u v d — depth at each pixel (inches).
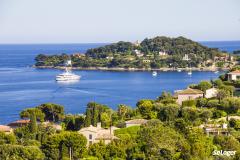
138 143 7834.6
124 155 7731.3
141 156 7470.5
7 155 7568.9
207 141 7785.4
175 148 7623.0
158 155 7381.9
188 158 7121.1
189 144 7495.1
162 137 7746.1
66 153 7864.2
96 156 7760.8
